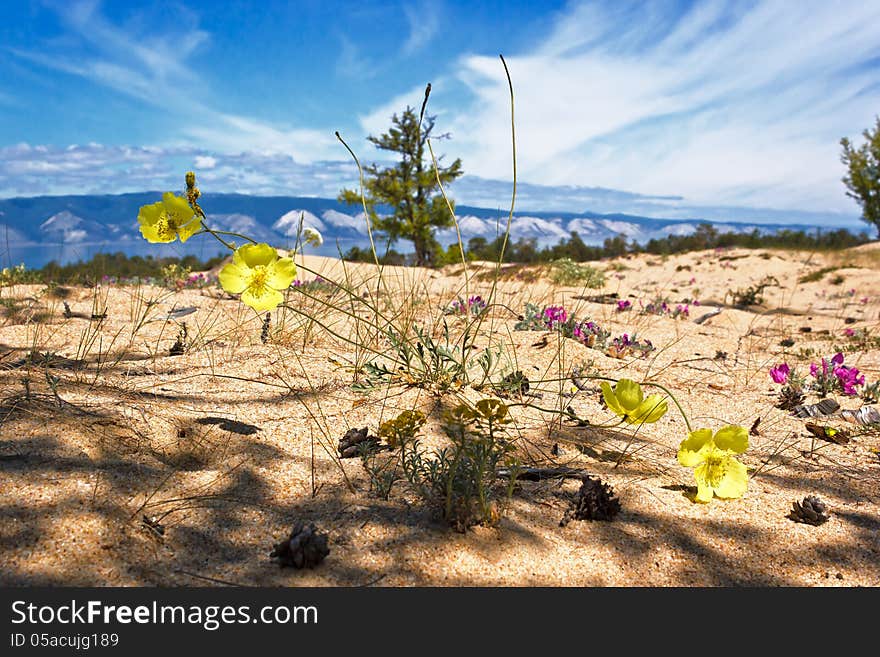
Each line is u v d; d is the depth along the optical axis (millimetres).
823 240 20281
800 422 3053
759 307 9109
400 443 1905
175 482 1833
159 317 4574
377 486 1894
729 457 2020
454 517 1718
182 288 6773
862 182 23141
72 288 5828
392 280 7266
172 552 1529
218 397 2572
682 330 5766
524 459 2254
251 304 2008
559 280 9617
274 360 3162
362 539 1647
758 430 2865
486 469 1849
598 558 1685
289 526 1693
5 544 1436
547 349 3902
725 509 1998
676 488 2135
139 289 6051
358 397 2719
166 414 2260
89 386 2492
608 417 2844
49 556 1432
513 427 2564
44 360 2953
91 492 1673
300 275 6934
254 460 2035
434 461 1914
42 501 1593
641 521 1886
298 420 2410
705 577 1651
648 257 17250
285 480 1940
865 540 1850
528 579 1567
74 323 4168
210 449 2074
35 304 4828
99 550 1478
